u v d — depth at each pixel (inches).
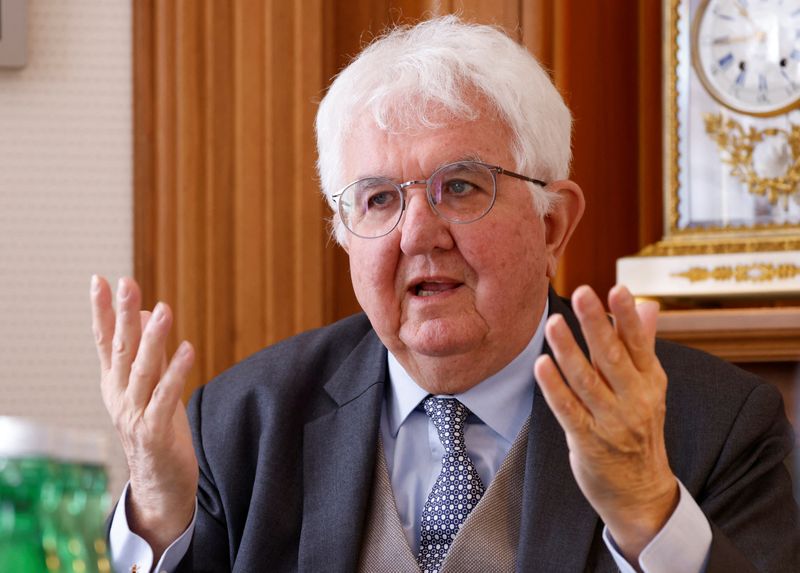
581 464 135.9
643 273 275.7
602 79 300.5
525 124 183.0
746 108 271.7
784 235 266.5
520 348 186.1
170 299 301.7
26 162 304.7
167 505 155.8
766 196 269.0
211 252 301.6
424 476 188.2
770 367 269.4
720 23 274.8
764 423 183.6
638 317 131.0
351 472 186.9
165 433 150.0
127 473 299.7
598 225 298.8
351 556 179.3
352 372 201.3
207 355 300.7
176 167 302.7
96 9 305.6
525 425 185.2
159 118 303.6
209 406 206.7
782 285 263.1
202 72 304.3
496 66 183.0
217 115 303.1
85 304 304.0
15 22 300.2
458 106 179.8
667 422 185.5
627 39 307.0
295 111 302.2
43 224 304.5
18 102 304.3
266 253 300.8
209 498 198.8
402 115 180.7
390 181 179.8
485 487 183.6
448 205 178.4
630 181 307.3
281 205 301.6
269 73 302.5
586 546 171.3
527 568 170.4
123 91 306.0
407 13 303.1
